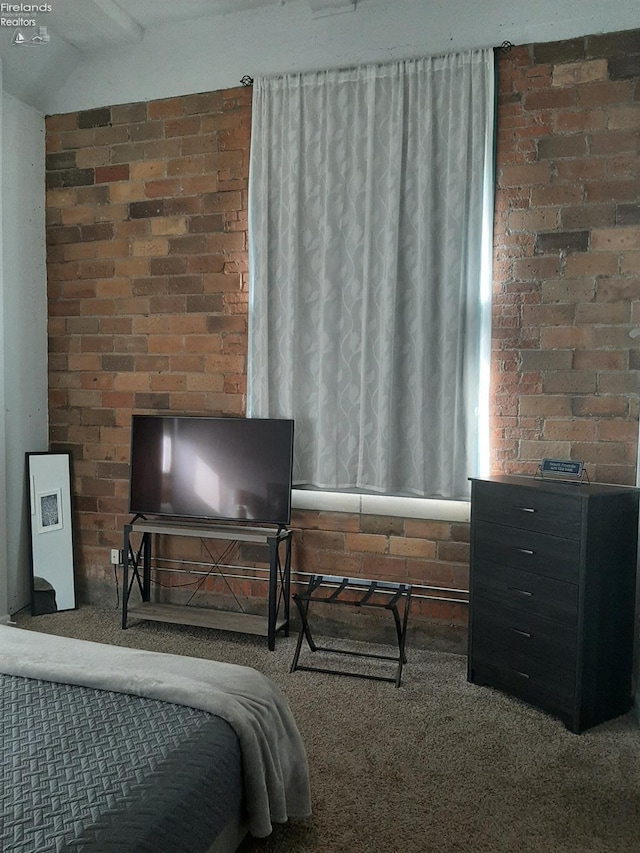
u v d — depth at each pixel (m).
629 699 2.78
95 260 3.93
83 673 1.79
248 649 3.32
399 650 3.05
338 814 2.02
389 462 3.29
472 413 3.20
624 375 3.01
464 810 2.05
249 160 3.58
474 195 3.15
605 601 2.61
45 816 1.24
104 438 3.97
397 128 3.24
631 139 2.97
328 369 3.39
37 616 3.79
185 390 3.77
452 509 3.30
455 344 3.18
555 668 2.62
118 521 3.96
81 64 3.86
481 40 3.16
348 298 3.39
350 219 3.38
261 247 3.49
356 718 2.63
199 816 1.41
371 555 3.45
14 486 3.83
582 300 3.06
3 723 1.57
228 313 3.66
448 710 2.71
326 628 3.54
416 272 3.27
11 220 3.76
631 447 3.01
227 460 3.48
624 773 2.28
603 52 2.99
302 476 3.51
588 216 3.04
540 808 2.07
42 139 3.98
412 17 3.25
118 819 1.25
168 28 3.67
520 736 2.52
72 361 4.02
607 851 1.88
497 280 3.19
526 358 3.16
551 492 2.63
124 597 3.57
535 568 2.70
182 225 3.73
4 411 3.62
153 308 3.82
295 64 3.46
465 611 3.29
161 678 1.78
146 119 3.77
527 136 3.11
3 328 3.60
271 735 1.78
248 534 3.36
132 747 1.49
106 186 3.88
